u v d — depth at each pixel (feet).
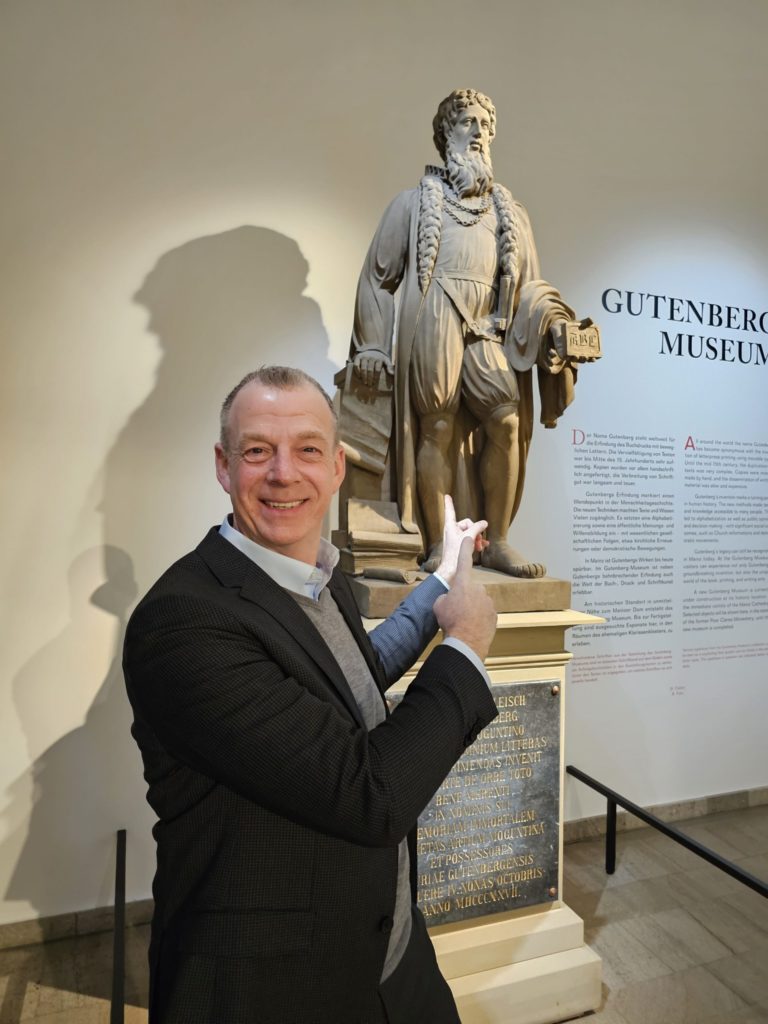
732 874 6.36
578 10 9.23
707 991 6.44
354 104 8.40
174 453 7.75
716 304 10.05
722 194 10.07
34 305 7.28
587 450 9.29
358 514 6.40
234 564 3.22
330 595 3.86
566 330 6.06
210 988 2.82
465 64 8.77
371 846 2.74
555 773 6.23
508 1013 5.88
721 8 10.03
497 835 6.05
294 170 8.18
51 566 7.35
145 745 3.08
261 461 3.22
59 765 7.38
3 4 7.21
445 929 5.95
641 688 9.68
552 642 6.15
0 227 7.18
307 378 3.42
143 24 7.65
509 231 6.45
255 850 2.87
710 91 9.97
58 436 7.36
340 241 8.36
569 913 6.33
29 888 7.28
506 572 6.50
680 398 9.82
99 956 7.02
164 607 2.81
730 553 10.18
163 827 3.12
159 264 7.70
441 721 2.88
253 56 8.04
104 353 7.51
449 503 4.84
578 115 9.21
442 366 6.27
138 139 7.63
